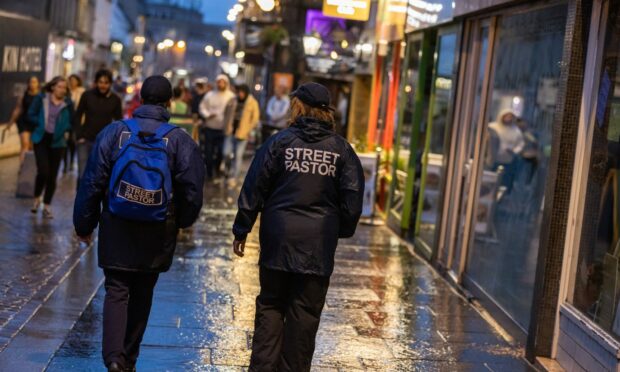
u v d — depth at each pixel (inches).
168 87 231.3
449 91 442.6
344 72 848.3
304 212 216.1
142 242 222.1
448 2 432.1
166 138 224.2
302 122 219.0
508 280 328.8
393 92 609.6
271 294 220.7
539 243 286.8
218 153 767.1
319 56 855.1
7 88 776.9
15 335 264.8
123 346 220.7
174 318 301.1
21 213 481.1
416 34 532.7
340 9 527.2
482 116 386.9
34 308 295.9
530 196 318.0
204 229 488.1
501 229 345.4
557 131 278.5
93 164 222.1
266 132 922.1
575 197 276.5
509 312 321.1
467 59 418.6
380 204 606.5
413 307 345.4
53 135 468.1
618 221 249.3
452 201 415.8
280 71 1203.9
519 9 346.9
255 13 1235.2
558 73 303.0
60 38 1660.9
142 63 3624.5
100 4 2374.5
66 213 495.2
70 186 625.0
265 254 217.6
